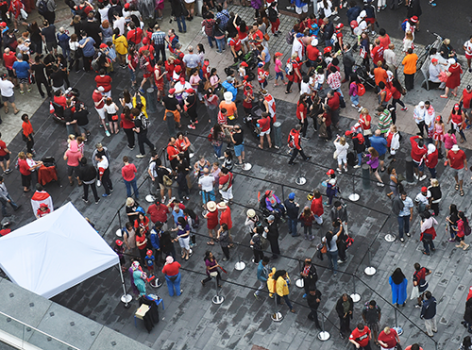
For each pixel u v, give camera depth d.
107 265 22.81
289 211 25.02
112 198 27.53
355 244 25.52
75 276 22.25
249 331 23.22
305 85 29.31
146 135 28.41
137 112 27.66
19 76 30.86
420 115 27.86
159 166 26.23
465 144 28.61
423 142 26.44
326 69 30.67
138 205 25.20
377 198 26.94
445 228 25.69
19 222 26.95
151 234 24.09
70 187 27.98
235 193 27.39
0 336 19.98
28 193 27.92
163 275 24.92
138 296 24.19
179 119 29.58
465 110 28.78
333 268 24.33
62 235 22.83
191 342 23.02
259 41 30.88
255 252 24.66
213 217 24.84
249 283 24.52
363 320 23.30
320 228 25.70
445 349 22.53
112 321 23.70
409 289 24.16
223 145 28.97
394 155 28.23
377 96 30.52
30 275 22.06
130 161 28.75
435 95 30.53
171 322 23.61
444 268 24.64
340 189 27.28
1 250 22.62
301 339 22.92
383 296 24.00
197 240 25.94
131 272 23.09
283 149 28.84
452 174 27.53
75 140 26.94
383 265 24.86
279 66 30.70
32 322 20.27
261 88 31.03
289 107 30.53
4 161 28.86
